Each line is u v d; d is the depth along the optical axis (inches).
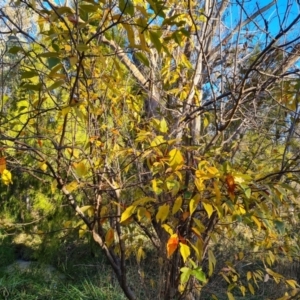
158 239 92.8
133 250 93.3
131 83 102.8
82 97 74.4
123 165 81.7
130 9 49.0
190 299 85.1
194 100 96.2
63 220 223.0
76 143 79.4
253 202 67.9
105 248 79.9
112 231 74.2
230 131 94.3
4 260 236.2
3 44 77.1
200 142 96.2
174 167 62.0
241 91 72.9
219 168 69.1
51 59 50.3
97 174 75.1
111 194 82.4
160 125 73.6
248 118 81.2
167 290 82.7
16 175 228.4
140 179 79.3
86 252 239.6
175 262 82.2
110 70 81.8
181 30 57.6
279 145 94.4
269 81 77.0
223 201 66.4
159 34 55.7
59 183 71.6
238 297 154.1
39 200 223.5
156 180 65.7
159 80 96.7
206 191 65.9
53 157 71.4
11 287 198.7
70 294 193.5
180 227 74.4
